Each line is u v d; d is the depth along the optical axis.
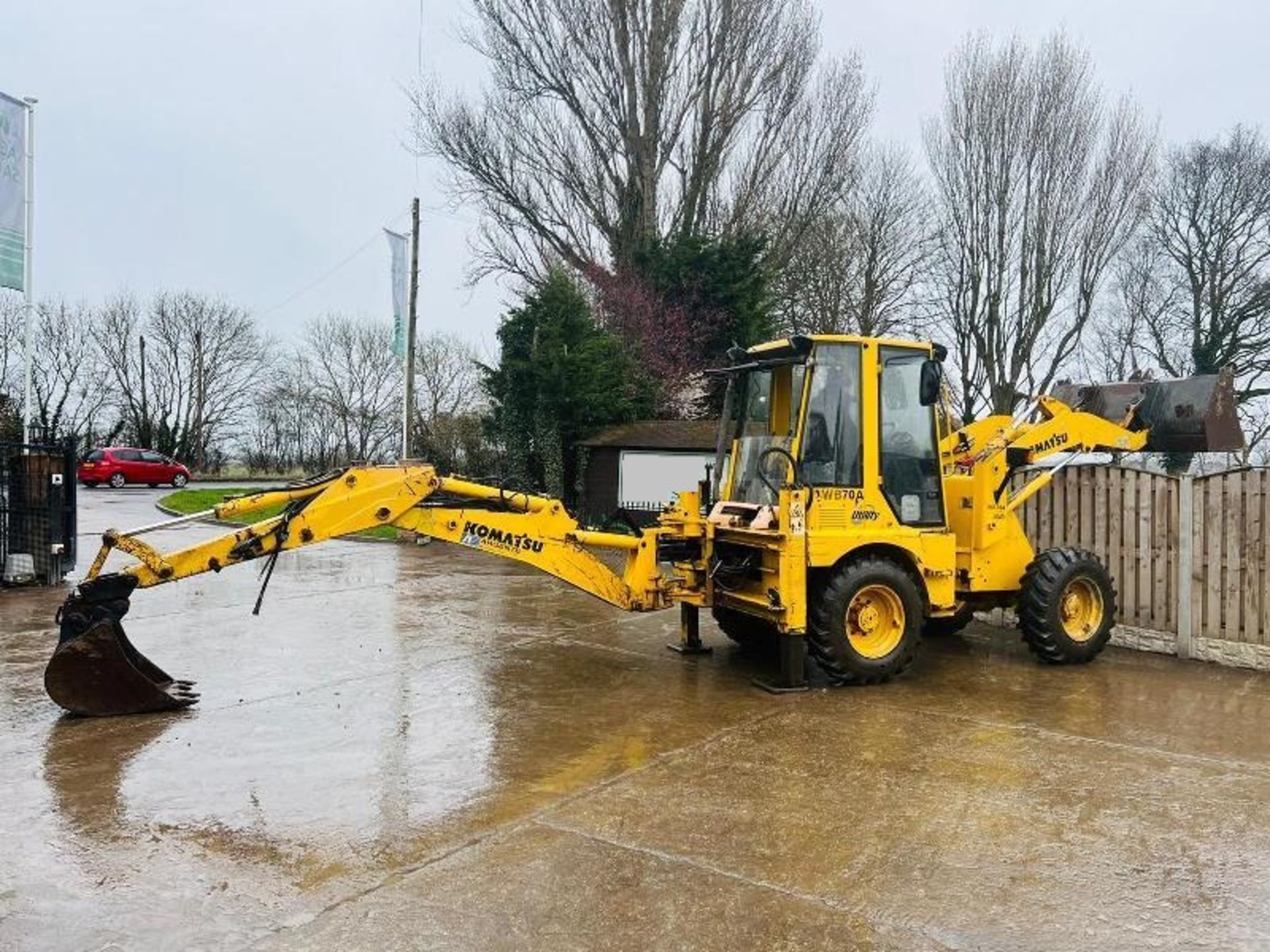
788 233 25.38
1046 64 24.09
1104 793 4.79
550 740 5.66
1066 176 23.81
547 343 19.34
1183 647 8.15
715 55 23.72
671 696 6.73
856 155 25.70
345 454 52.50
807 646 7.17
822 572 7.04
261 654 8.01
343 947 3.24
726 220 24.70
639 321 21.86
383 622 9.61
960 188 24.84
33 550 11.65
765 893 3.66
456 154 24.38
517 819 4.40
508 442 19.94
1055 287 24.20
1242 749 5.53
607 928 3.38
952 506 7.90
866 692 6.89
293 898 3.61
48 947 3.23
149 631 8.95
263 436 52.47
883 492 7.14
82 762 5.20
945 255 25.61
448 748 5.50
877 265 28.16
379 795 4.71
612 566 14.20
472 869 3.86
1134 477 8.57
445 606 10.65
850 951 3.23
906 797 4.72
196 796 4.70
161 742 5.57
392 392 52.00
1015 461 7.89
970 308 24.92
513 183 24.30
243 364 51.69
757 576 7.32
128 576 6.30
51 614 9.81
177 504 23.42
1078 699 6.71
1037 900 3.62
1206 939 3.33
